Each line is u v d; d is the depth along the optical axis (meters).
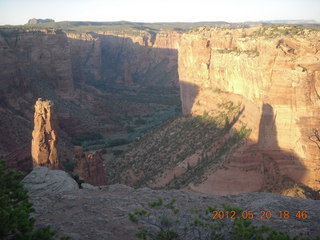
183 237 14.22
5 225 11.66
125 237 15.00
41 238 12.66
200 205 18.94
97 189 21.83
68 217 17.03
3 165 14.88
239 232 13.01
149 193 20.98
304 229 16.16
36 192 20.80
